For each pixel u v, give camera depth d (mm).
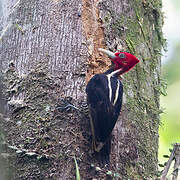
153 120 12625
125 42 12195
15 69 11172
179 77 17688
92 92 10969
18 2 11664
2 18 11758
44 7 11578
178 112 17312
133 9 12617
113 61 11797
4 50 11375
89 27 11820
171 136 16922
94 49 11797
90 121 10812
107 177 10766
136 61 11773
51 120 10703
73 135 10727
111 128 10797
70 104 10930
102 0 11977
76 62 11320
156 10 13539
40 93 10906
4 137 10555
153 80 12992
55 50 11289
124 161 11352
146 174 11766
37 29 11430
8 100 10906
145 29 12984
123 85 11891
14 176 10250
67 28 11500
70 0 11703
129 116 11789
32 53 11258
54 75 11094
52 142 10539
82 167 10609
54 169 10367
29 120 10680
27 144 10477
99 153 10812
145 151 11969
